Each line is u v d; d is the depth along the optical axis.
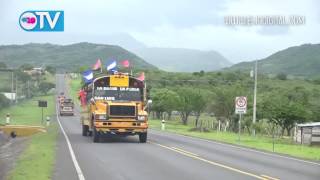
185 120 93.69
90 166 20.55
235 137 48.16
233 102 75.88
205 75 135.88
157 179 16.95
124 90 34.38
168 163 21.97
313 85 130.38
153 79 123.38
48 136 40.81
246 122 69.62
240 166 21.42
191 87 110.81
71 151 27.41
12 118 87.44
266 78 139.50
